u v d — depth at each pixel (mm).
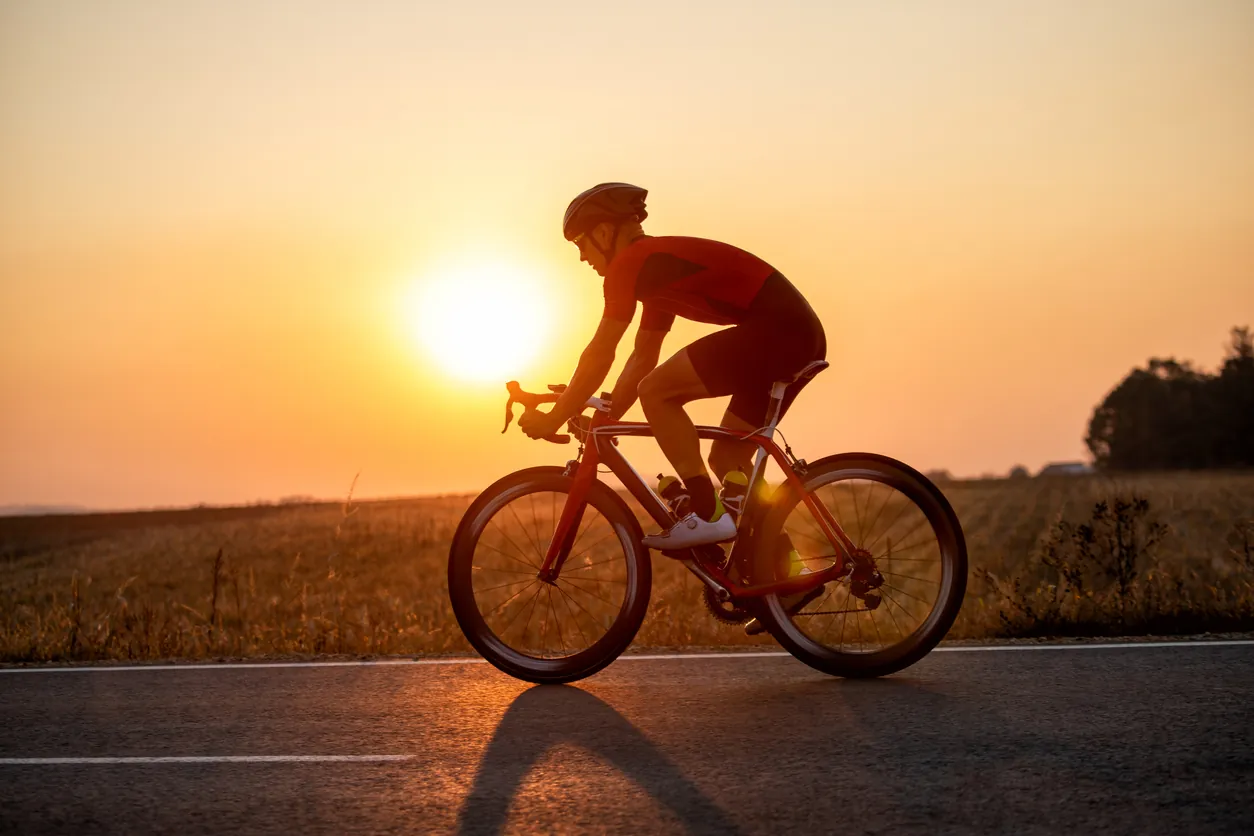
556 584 5188
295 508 47312
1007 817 2955
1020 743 3645
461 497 32438
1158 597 6695
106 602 15070
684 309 4742
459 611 4918
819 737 3770
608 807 3104
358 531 26547
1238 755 3463
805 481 4797
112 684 5035
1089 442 137625
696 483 4668
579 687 4715
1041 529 26594
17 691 4914
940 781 3264
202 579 19438
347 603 11227
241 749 3812
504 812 3086
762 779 3320
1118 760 3436
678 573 13680
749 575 4766
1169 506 31016
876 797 3133
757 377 4633
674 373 4664
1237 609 6465
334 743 3859
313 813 3119
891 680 4684
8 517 58094
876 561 4781
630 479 4891
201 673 5254
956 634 6402
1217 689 4379
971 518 34656
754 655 5379
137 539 35562
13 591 18078
